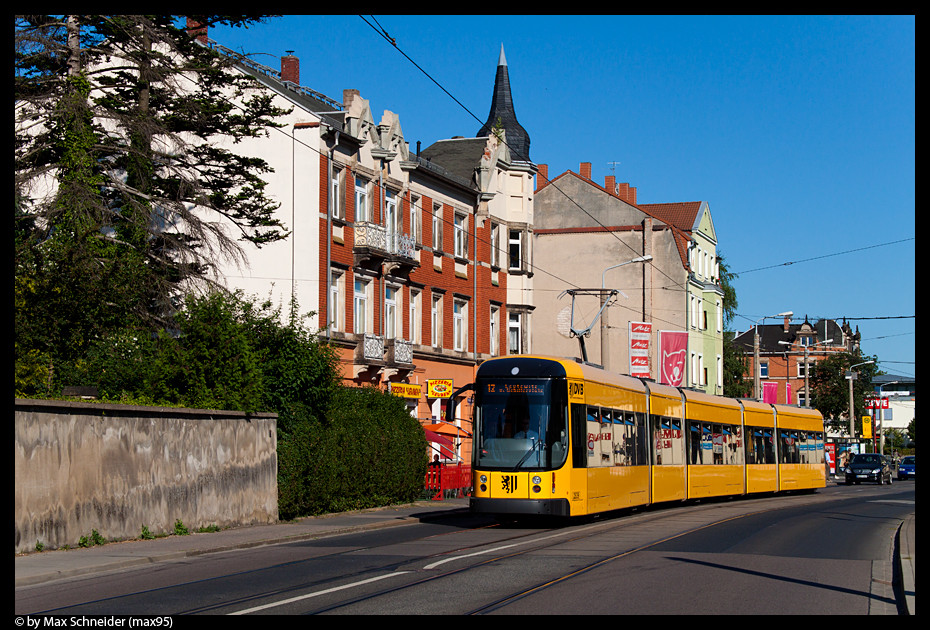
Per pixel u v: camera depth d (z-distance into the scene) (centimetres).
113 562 1541
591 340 6712
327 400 2750
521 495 2217
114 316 2350
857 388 9450
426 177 4422
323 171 3659
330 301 3681
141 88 2820
